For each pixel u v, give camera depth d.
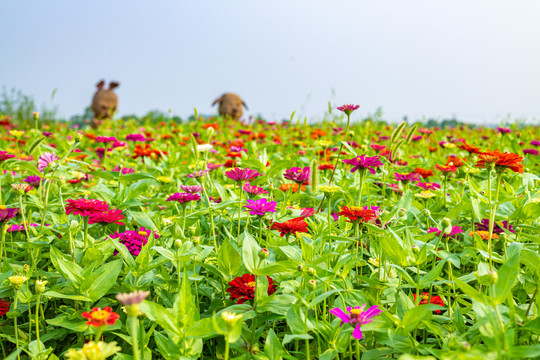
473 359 1.44
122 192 3.50
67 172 3.72
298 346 2.27
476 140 8.00
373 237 2.72
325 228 2.87
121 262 2.20
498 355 1.43
